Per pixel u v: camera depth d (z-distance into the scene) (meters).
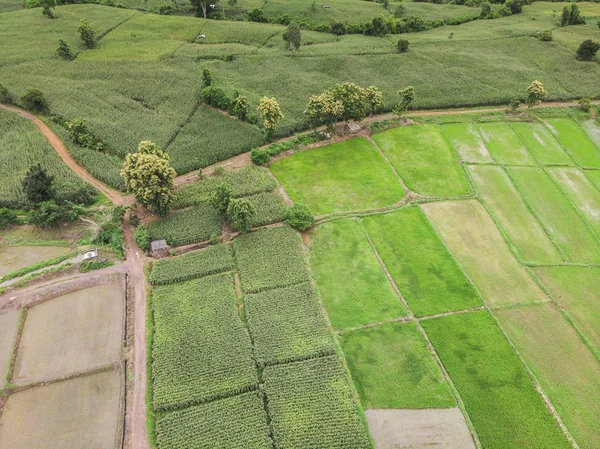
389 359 47.03
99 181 69.81
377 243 61.16
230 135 80.12
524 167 78.12
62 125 80.62
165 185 60.66
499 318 52.06
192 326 49.06
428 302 53.19
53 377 44.28
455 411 42.75
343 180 72.81
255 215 63.38
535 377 45.78
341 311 51.94
